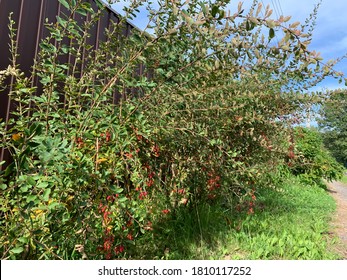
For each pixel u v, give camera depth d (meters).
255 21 1.47
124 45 2.29
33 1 2.75
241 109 3.30
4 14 2.51
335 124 32.62
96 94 2.02
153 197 2.77
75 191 1.67
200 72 2.37
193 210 3.43
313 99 3.72
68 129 1.96
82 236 1.84
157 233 2.91
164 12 1.94
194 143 2.95
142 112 2.34
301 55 1.72
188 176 3.30
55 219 1.68
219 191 3.53
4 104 2.49
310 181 8.05
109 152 2.00
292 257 2.88
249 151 3.83
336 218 4.89
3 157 2.47
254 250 2.98
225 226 3.48
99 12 2.14
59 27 2.04
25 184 1.25
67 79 2.08
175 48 2.24
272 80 3.62
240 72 2.81
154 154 2.60
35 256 1.71
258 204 4.66
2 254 1.53
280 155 4.34
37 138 1.28
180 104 2.72
